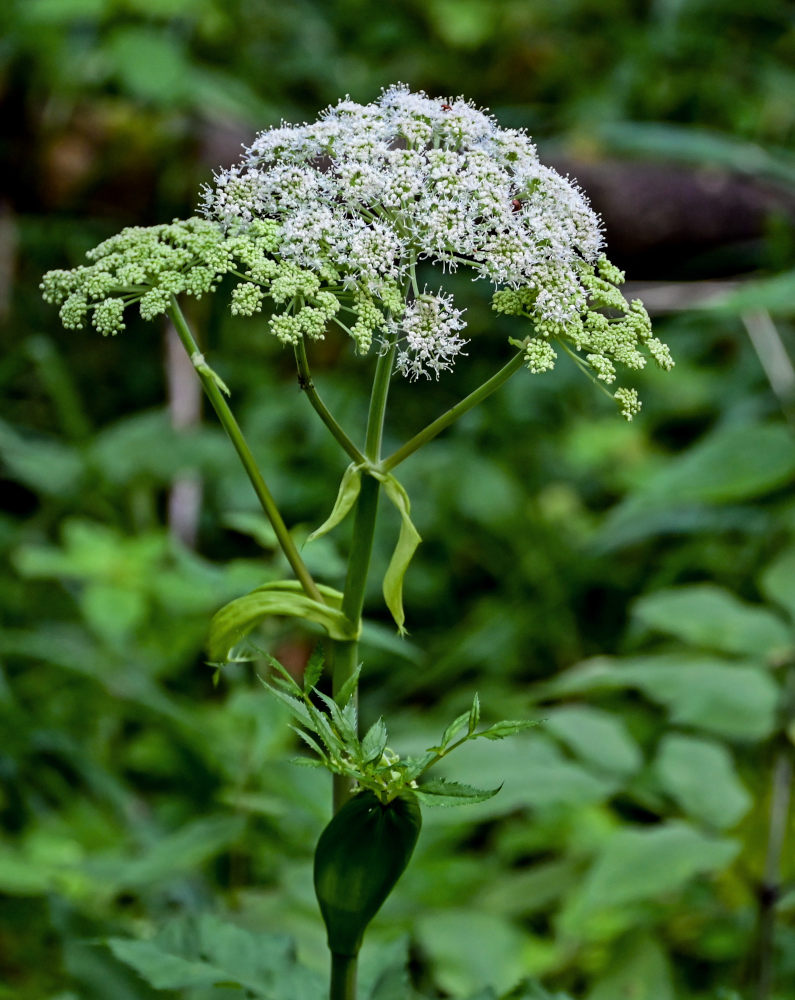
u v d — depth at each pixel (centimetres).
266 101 604
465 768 239
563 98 658
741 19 681
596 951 283
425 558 480
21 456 445
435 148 150
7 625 416
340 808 147
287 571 254
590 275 157
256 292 143
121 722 376
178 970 168
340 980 153
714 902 279
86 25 547
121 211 532
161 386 546
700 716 248
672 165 535
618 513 311
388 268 146
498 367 553
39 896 281
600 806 350
